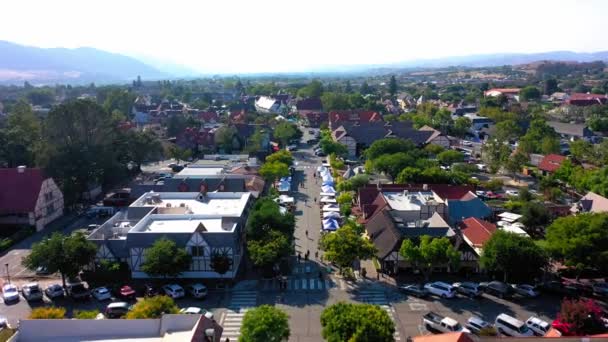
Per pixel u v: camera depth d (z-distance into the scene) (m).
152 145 153.62
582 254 70.31
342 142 179.75
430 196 100.94
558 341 42.75
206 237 75.50
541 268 76.31
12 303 69.56
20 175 104.38
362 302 69.00
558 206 105.81
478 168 153.38
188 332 41.06
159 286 74.38
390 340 48.56
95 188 128.38
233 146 183.62
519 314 65.31
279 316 51.09
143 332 41.22
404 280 76.19
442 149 164.50
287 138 191.88
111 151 129.75
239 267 81.56
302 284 75.25
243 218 88.38
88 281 75.00
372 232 86.25
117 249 77.31
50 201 107.75
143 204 93.25
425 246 71.06
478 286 71.88
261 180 121.81
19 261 85.69
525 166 156.38
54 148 117.50
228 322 63.78
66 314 66.25
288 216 85.81
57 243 72.00
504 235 72.38
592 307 56.25
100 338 40.41
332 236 76.00
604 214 76.44
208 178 109.38
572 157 156.12
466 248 77.19
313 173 152.00
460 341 42.97
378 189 105.06
